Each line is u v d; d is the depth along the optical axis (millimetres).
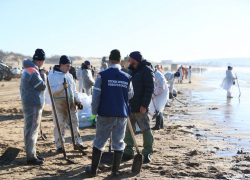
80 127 9148
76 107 6453
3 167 5270
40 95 5395
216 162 5629
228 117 11070
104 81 4598
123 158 5781
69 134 8164
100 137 4703
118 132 4699
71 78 6297
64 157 5527
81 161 5668
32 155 5438
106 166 5238
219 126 9352
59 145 6289
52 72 6180
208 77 52719
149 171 5129
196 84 32219
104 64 17156
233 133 8352
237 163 5574
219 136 7969
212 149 6625
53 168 5215
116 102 4594
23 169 5160
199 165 5414
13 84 29812
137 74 5582
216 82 36531
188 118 10891
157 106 8406
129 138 5805
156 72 8250
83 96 9711
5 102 15734
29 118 5332
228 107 13844
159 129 8820
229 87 18094
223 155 6184
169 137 7797
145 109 5484
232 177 4816
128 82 4785
